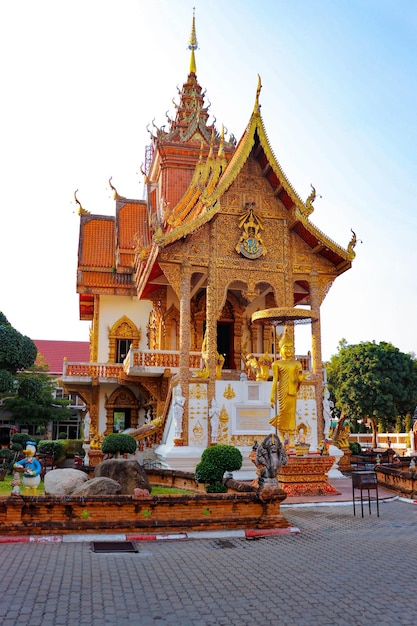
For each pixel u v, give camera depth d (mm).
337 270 24938
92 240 34250
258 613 6664
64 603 6895
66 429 50781
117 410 31438
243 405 22328
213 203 23016
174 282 22953
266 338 29578
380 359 48719
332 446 22656
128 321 32219
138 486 13688
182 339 22453
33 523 10508
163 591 7473
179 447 21328
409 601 7125
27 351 32094
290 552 9844
